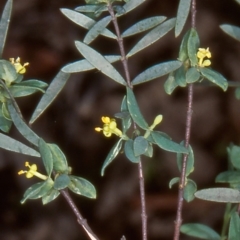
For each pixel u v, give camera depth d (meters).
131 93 0.44
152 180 0.76
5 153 0.77
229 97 0.80
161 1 0.85
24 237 0.75
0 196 0.77
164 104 0.80
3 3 0.88
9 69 0.45
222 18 0.85
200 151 0.78
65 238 0.75
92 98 0.81
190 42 0.45
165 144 0.44
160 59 0.83
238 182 0.49
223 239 0.52
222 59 0.82
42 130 0.79
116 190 0.77
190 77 0.45
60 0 0.89
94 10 0.46
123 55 0.46
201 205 0.74
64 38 0.87
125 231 0.75
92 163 0.78
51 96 0.46
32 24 0.88
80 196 0.77
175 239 0.46
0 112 0.46
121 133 0.45
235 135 0.79
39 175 0.45
